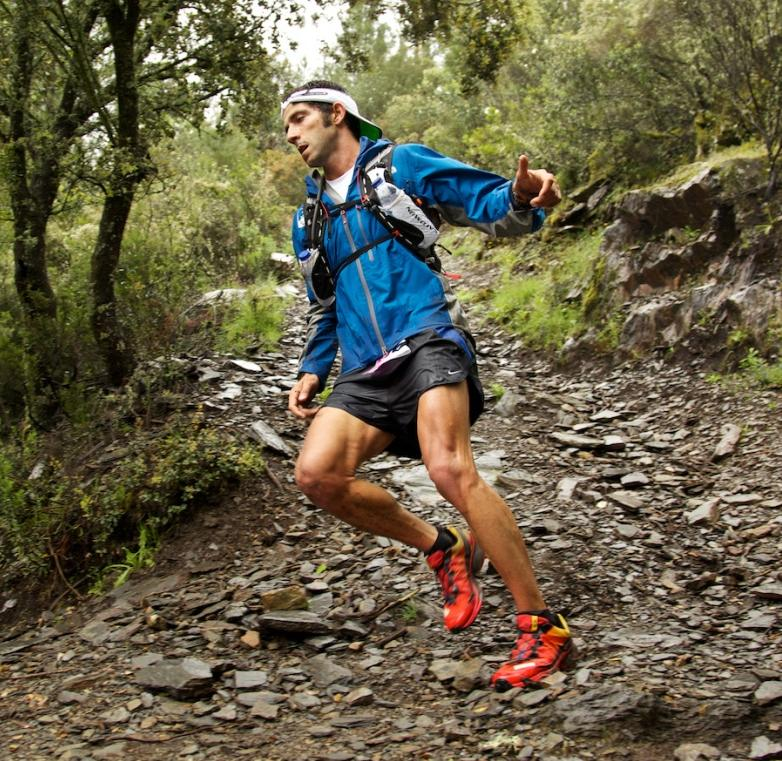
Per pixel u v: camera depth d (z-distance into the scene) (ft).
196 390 23.41
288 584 14.37
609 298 28.35
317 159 10.56
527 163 9.30
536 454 20.43
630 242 29.30
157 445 18.60
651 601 13.19
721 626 12.19
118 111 24.35
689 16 30.12
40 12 22.22
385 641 12.28
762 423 19.92
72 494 17.57
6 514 17.40
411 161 10.30
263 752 9.18
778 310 22.61
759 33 28.37
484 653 11.60
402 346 10.09
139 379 22.47
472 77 32.24
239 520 16.79
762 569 14.06
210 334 27.78
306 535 16.21
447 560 10.56
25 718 10.66
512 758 8.56
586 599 13.19
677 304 25.52
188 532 16.62
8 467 19.02
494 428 22.62
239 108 29.27
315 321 11.68
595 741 8.71
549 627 10.09
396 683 10.98
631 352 25.96
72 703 10.94
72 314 25.67
